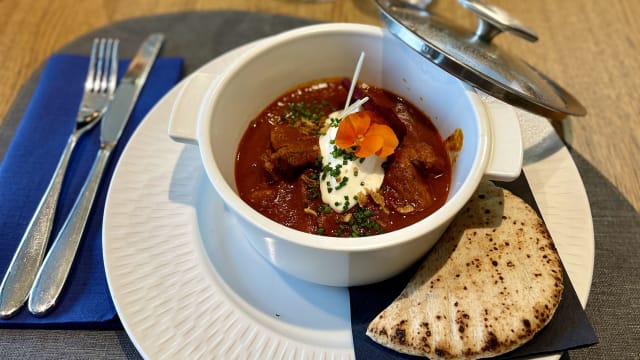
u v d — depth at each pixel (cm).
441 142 24
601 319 21
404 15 23
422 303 19
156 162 24
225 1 37
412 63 24
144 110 28
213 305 20
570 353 21
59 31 35
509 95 20
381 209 22
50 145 27
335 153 22
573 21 35
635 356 20
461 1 23
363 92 25
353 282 20
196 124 21
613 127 29
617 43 34
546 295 19
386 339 18
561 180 23
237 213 18
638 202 26
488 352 18
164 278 20
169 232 22
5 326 21
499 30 23
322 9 36
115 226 22
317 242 17
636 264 23
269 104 26
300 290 21
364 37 24
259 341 19
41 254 22
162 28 34
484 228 21
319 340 19
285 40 24
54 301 21
